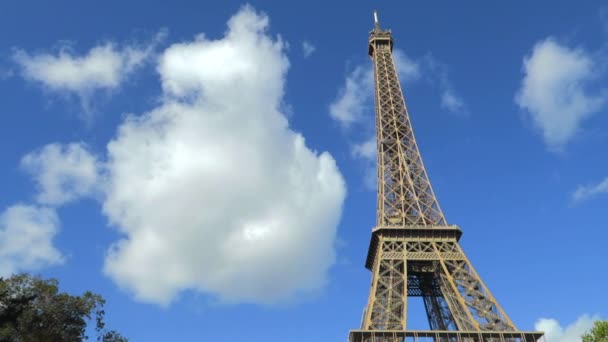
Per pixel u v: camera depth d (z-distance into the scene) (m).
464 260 146.88
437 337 124.31
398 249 150.50
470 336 124.94
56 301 68.69
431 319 160.88
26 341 63.06
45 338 65.44
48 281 71.44
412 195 167.50
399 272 143.75
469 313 131.50
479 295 136.50
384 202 166.62
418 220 159.62
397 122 193.88
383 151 183.25
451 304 138.00
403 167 177.12
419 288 164.00
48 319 67.81
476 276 141.50
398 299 135.75
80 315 70.69
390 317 131.12
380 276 143.00
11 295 66.81
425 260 147.75
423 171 175.38
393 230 153.62
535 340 125.06
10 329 62.44
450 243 154.00
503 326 127.88
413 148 183.50
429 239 153.38
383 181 173.38
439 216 160.00
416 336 123.88
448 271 145.88
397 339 123.56
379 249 150.75
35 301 67.81
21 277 68.56
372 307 133.50
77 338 69.56
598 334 97.56
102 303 72.94
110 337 71.94
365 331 122.88
